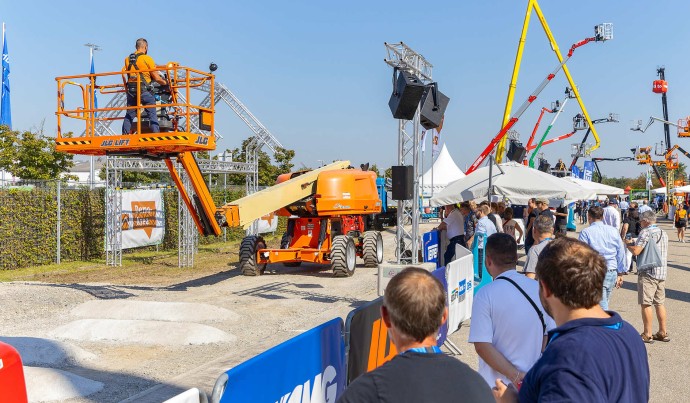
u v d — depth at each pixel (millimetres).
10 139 30031
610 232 7539
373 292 13383
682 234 28250
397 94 10992
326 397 3762
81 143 11703
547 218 5930
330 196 16328
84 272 16859
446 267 8148
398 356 2291
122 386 6680
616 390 2281
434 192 34531
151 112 11570
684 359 7723
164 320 10141
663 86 83875
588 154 61875
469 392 2213
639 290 8617
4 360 2734
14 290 12000
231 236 28016
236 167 22578
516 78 36438
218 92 19828
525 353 3680
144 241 20906
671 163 59656
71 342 8758
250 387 2861
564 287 2500
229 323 10094
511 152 22781
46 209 17859
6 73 34219
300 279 15562
